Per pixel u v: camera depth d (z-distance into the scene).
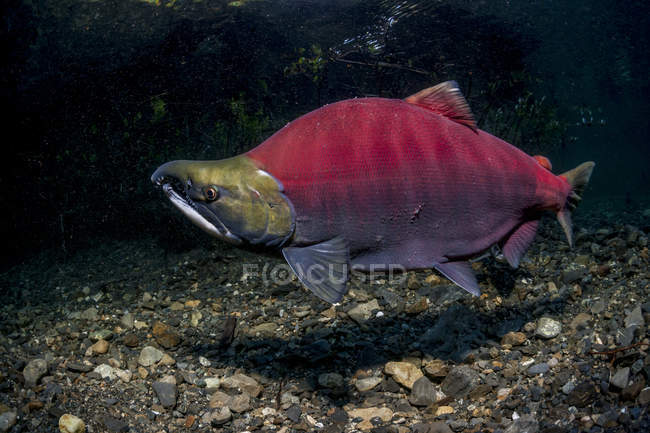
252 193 1.02
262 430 1.19
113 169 2.75
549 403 1.15
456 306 1.52
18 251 2.71
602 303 1.42
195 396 1.29
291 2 3.46
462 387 1.25
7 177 2.87
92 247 2.61
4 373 1.33
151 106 3.00
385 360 1.37
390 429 1.15
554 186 1.12
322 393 1.28
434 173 1.04
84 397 1.27
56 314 1.78
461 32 3.58
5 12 2.98
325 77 3.08
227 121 2.77
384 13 3.45
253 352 1.44
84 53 3.20
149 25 3.29
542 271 1.73
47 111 3.02
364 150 1.03
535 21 4.14
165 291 1.92
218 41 3.38
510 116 3.07
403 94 3.14
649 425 1.00
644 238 1.72
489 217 1.09
